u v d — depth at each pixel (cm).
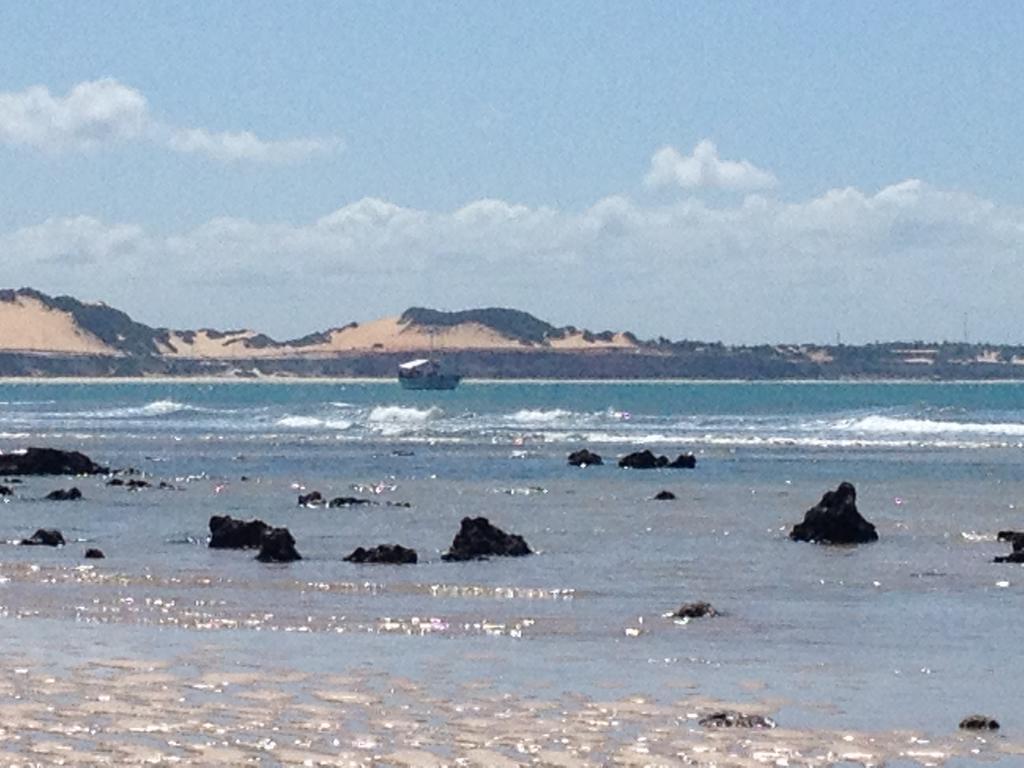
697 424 11219
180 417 13588
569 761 1453
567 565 3025
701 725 1605
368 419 12625
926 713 1673
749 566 3011
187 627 2250
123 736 1540
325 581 2770
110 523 4009
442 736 1550
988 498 4759
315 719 1623
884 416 12388
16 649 2053
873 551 3278
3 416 14225
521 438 9275
